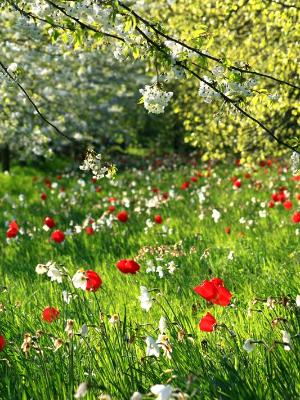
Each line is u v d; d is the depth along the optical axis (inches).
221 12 425.7
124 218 412.5
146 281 295.0
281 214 454.3
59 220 540.1
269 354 154.9
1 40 440.8
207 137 440.8
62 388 154.7
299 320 176.7
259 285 271.6
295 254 311.9
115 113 1140.5
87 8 170.6
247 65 179.9
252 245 357.1
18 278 336.2
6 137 717.3
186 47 168.9
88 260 381.4
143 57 175.8
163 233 411.5
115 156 1244.5
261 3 313.4
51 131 624.7
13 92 477.4
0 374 169.2
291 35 378.3
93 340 192.4
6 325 212.8
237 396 142.3
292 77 406.0
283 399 147.3
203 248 365.4
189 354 166.2
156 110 167.6
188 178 826.8
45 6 180.1
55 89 695.1
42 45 445.1
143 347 185.0
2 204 675.4
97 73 874.1
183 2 447.8
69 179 932.6
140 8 352.8
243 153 434.0
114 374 159.8
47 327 209.2
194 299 259.9
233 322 210.8
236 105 171.3
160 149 1412.4
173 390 105.9
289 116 418.6
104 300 260.8
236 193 597.0
